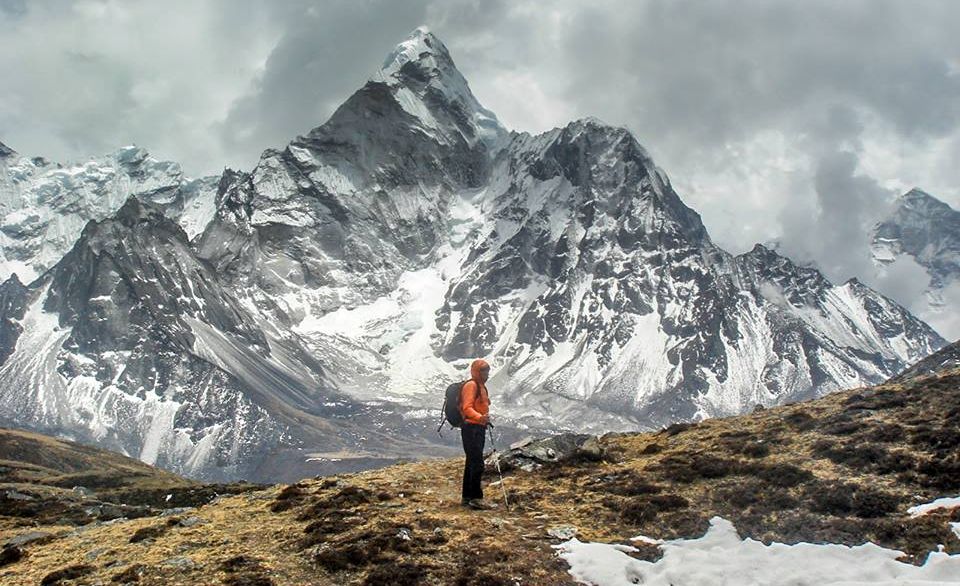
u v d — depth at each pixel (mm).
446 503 24578
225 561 19797
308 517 23438
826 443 25406
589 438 30922
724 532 21078
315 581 18797
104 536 23766
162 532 23109
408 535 21016
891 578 18125
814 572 18625
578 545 20469
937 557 18500
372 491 25922
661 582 18688
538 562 19625
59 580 19516
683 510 22609
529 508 24156
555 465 28750
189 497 42625
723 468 24812
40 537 24688
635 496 24016
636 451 30297
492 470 29078
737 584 18469
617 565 19422
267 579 18656
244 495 29078
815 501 21875
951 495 21125
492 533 21422
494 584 18422
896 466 23125
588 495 24828
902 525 20016
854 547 19516
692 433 31016
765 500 22453
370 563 19594
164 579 18969
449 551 20234
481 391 24891
